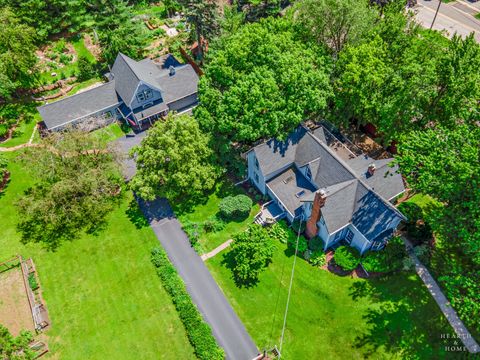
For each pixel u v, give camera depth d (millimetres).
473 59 42062
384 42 49719
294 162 47844
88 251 46094
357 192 42188
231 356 37531
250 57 49000
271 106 45656
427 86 43562
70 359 38031
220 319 40031
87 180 46906
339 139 54312
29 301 41938
